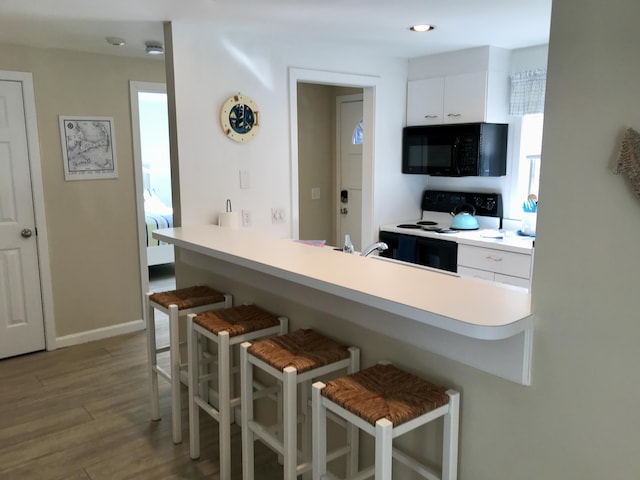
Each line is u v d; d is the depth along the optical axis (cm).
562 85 136
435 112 421
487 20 307
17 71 368
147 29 322
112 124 412
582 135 134
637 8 121
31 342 398
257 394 238
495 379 163
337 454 204
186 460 260
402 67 433
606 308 135
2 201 375
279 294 249
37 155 382
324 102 530
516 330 144
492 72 388
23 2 262
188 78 318
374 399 165
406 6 275
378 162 430
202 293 289
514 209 420
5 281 383
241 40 336
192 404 258
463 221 422
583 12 130
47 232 394
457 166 405
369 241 440
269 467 254
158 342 421
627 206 128
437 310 152
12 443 275
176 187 327
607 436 139
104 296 428
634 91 124
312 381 234
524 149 411
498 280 369
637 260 128
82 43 363
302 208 527
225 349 230
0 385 345
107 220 421
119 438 280
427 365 184
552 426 150
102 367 374
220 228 318
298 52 365
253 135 349
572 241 139
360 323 206
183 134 320
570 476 148
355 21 305
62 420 299
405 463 186
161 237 296
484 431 168
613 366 135
